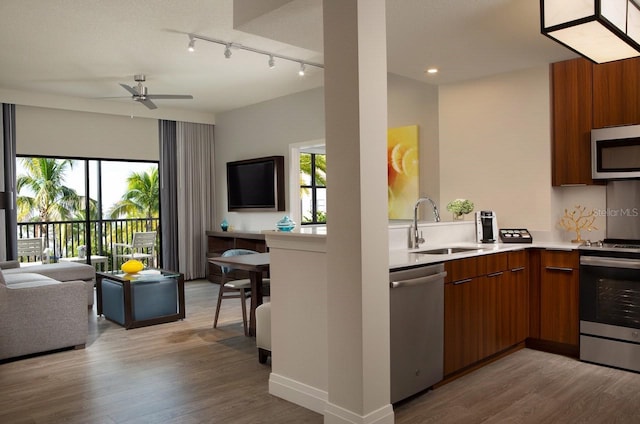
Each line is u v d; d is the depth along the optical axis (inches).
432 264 122.8
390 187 222.7
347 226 99.3
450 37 142.3
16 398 122.6
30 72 229.3
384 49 101.6
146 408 115.4
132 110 304.0
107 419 109.7
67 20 166.9
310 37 138.4
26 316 154.6
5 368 146.0
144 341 174.1
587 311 146.8
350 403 100.1
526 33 139.6
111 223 316.5
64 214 299.4
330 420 103.7
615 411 111.3
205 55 207.8
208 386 129.5
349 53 97.7
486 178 185.5
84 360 153.0
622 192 163.6
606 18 98.0
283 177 287.7
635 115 151.9
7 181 262.5
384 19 101.7
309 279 114.5
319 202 411.2
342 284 100.7
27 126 272.5
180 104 306.8
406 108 217.3
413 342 116.0
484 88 185.3
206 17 166.2
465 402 116.8
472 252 139.4
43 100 272.5
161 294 202.2
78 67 222.2
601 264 143.7
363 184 97.3
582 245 155.3
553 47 151.6
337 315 101.9
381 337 101.4
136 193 324.8
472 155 189.2
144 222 329.1
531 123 173.8
